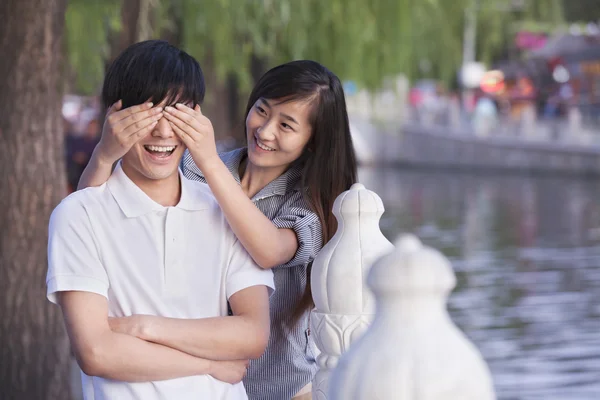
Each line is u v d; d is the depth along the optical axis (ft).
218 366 11.00
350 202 10.91
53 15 23.68
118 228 11.01
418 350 6.98
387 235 91.09
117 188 11.12
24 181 23.48
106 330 10.64
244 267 11.41
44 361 23.88
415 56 56.24
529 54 173.99
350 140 13.62
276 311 13.35
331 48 48.29
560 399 38.11
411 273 7.09
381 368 7.00
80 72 45.70
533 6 65.57
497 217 107.34
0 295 23.49
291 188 13.66
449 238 88.69
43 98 23.67
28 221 23.54
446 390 6.90
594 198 130.52
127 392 10.73
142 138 10.84
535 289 61.98
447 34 56.24
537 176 176.55
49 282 10.81
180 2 45.24
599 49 170.40
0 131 23.41
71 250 10.84
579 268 70.59
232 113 57.11
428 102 206.08
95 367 10.57
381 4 49.21
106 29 45.32
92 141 57.98
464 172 188.55
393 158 201.05
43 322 23.84
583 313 54.39
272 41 47.09
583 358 44.47
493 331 50.19
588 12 167.84
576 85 184.85
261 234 11.32
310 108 13.25
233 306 11.31
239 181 14.11
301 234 12.55
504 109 195.83
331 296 10.87
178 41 46.29
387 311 7.20
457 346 7.04
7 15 23.18
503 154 184.24
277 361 13.53
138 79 10.77
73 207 11.00
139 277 10.94
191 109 10.93
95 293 10.76
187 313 11.09
